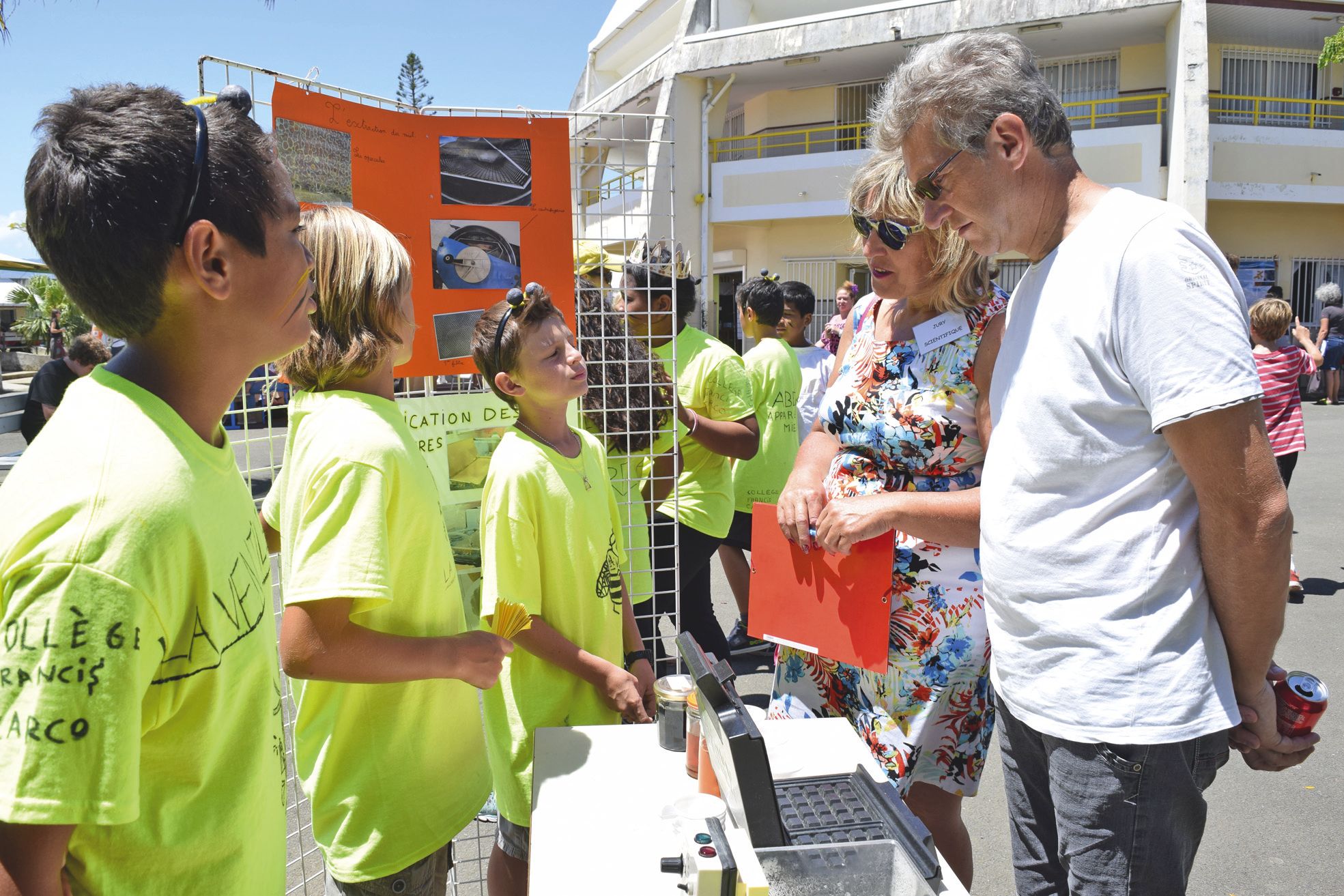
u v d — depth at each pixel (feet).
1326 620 15.11
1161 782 4.31
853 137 57.21
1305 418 41.22
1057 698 4.51
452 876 7.63
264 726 3.47
